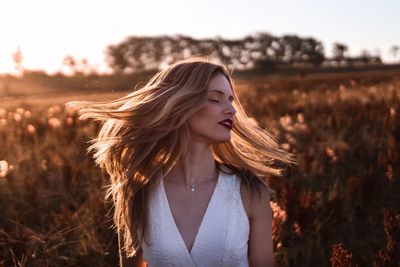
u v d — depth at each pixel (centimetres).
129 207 232
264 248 233
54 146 737
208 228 220
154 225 225
